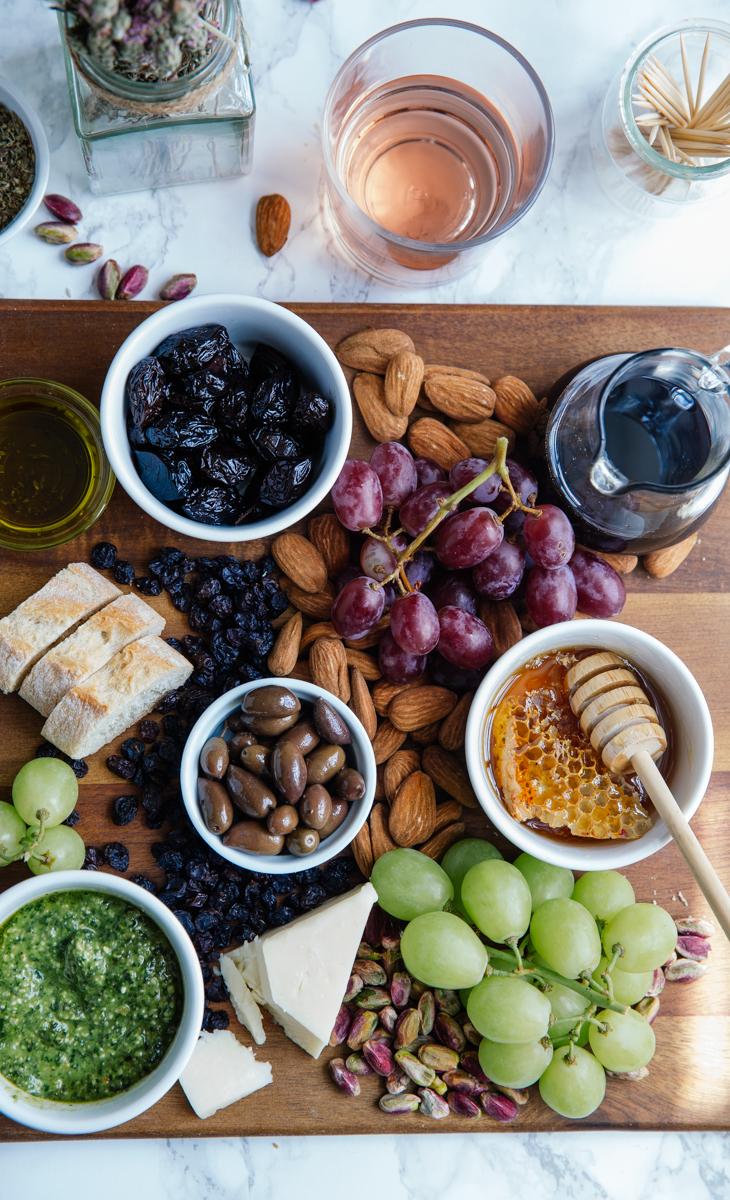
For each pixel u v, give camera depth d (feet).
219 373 3.67
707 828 4.30
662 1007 4.18
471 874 3.75
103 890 3.63
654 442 3.94
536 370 4.25
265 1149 4.17
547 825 3.84
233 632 4.01
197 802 3.67
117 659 3.83
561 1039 3.93
